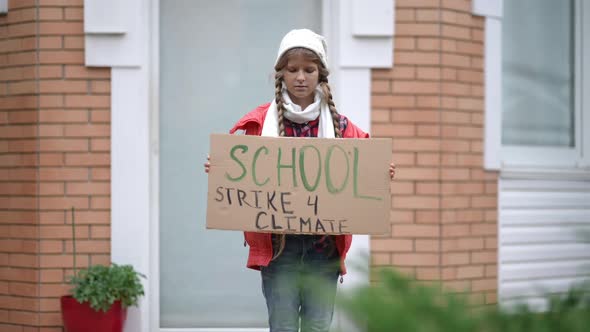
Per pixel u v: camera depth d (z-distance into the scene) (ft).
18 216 20.17
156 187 20.72
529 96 23.18
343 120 13.70
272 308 13.07
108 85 20.02
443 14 20.49
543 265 22.31
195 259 21.42
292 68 13.04
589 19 23.82
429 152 20.43
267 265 12.99
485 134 21.30
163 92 21.31
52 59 19.99
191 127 21.40
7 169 20.31
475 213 21.16
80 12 19.95
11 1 20.26
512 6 22.98
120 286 18.31
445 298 2.74
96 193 20.01
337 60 20.38
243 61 21.59
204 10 21.47
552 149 23.26
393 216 20.38
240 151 12.85
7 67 20.36
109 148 20.02
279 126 13.32
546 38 23.47
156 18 20.80
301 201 12.75
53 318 19.85
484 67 21.30
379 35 20.20
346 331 2.74
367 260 3.08
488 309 2.76
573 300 2.75
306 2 21.53
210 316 21.47
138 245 20.06
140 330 20.02
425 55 20.43
